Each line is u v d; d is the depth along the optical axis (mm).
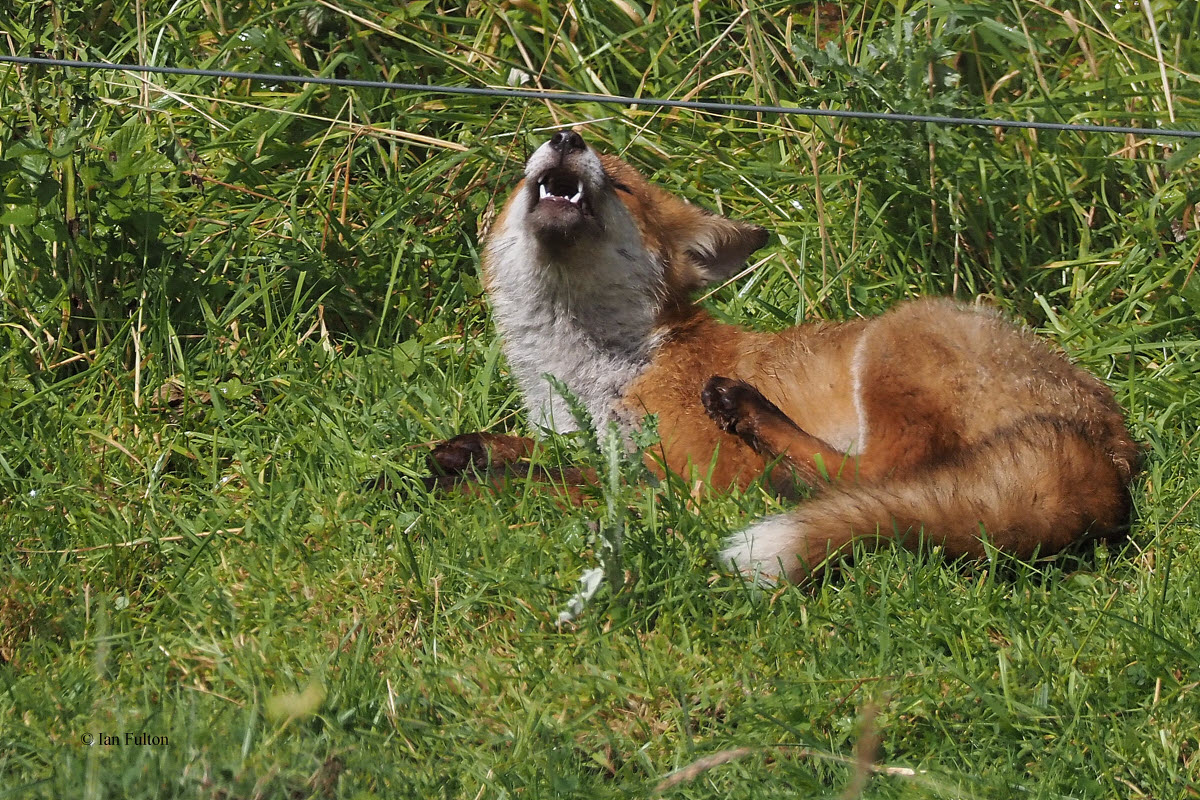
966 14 11789
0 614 6953
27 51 11695
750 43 12422
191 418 9578
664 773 6004
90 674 6441
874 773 5934
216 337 10492
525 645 6918
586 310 9820
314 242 11523
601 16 13766
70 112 10586
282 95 12789
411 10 13070
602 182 9602
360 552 7758
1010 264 11625
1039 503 7844
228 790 5434
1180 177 11398
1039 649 6891
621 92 13547
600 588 7133
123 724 5797
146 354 10117
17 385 9781
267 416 9781
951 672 6621
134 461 8953
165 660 6680
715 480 9039
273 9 13516
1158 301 10922
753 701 6367
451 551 7750
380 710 6277
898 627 7090
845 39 12898
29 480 8656
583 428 7906
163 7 13453
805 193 12102
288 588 7406
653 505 7781
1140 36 12719
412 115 12656
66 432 9180
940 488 7895
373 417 9727
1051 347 10016
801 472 8680
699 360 9672
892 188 11648
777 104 12344
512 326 10227
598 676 6574
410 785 5719
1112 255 11492
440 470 8977
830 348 9453
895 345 9047
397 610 7250
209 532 8000
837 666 6746
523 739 6121
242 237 11586
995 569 7680
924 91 11430
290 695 5898
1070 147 11867
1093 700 6504
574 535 7734
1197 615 7223
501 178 11992
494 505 8250
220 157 12414
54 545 7898
